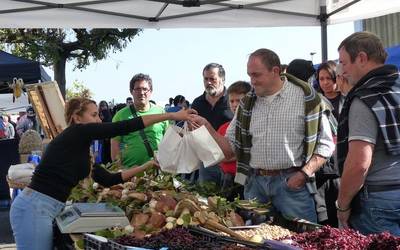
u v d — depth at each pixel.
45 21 6.07
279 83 3.65
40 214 3.58
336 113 4.53
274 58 3.61
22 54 16.12
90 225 3.35
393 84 2.93
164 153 3.80
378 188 2.94
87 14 6.15
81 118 3.73
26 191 3.65
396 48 6.36
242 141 3.82
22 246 3.62
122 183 4.25
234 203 3.63
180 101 10.15
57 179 3.61
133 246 2.68
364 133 2.87
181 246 2.64
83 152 3.65
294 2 6.05
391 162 2.92
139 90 5.65
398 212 2.94
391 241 2.40
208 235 2.90
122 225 3.39
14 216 3.64
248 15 6.26
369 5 6.13
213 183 4.42
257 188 3.76
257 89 3.64
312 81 5.17
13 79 8.45
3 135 16.92
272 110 3.65
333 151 3.68
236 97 4.86
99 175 4.24
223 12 6.23
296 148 3.61
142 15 6.27
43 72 9.05
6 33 15.63
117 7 6.01
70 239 3.40
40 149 8.32
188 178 5.68
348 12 6.21
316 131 3.59
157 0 5.40
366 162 2.85
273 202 3.69
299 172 3.55
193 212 3.33
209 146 3.74
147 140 5.55
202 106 5.57
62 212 3.68
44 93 6.29
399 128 2.88
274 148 3.62
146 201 3.74
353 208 3.05
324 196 3.97
